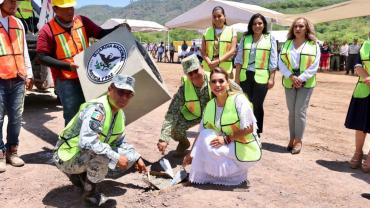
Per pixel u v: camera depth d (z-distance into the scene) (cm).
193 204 432
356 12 1773
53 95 1084
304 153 641
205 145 473
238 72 671
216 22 660
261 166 566
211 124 477
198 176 483
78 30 539
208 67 666
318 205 445
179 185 479
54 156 427
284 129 803
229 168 473
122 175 514
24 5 908
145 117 859
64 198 448
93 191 425
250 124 461
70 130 420
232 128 465
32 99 1020
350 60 2333
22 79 536
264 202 444
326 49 2755
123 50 509
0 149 533
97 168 409
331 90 1544
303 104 623
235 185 486
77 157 411
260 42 646
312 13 1888
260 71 645
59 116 843
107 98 414
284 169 558
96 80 502
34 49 818
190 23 2286
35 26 946
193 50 3098
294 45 625
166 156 595
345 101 1245
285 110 1030
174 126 541
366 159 569
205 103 541
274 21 1927
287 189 485
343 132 802
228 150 468
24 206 429
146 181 474
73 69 511
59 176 509
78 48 536
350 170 568
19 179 498
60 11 521
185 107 559
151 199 443
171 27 2389
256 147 474
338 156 634
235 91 468
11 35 525
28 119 805
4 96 525
